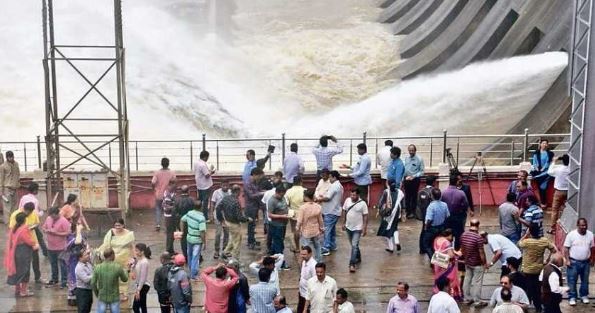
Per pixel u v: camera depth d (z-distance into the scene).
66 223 33.62
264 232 40.34
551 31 63.47
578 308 31.81
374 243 39.06
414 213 42.44
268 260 27.16
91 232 40.22
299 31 96.69
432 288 33.69
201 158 41.12
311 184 43.69
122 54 41.06
